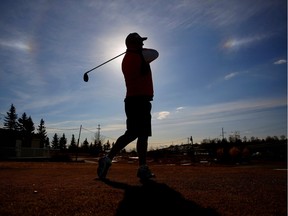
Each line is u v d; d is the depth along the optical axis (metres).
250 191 2.20
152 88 3.00
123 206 1.57
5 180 2.78
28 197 1.80
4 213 1.41
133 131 2.90
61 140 112.69
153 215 1.42
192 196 1.89
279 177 3.28
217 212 1.49
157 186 2.31
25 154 31.97
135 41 3.01
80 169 4.62
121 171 4.08
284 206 1.66
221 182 2.73
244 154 35.84
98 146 79.69
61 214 1.40
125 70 2.94
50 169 4.65
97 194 1.90
